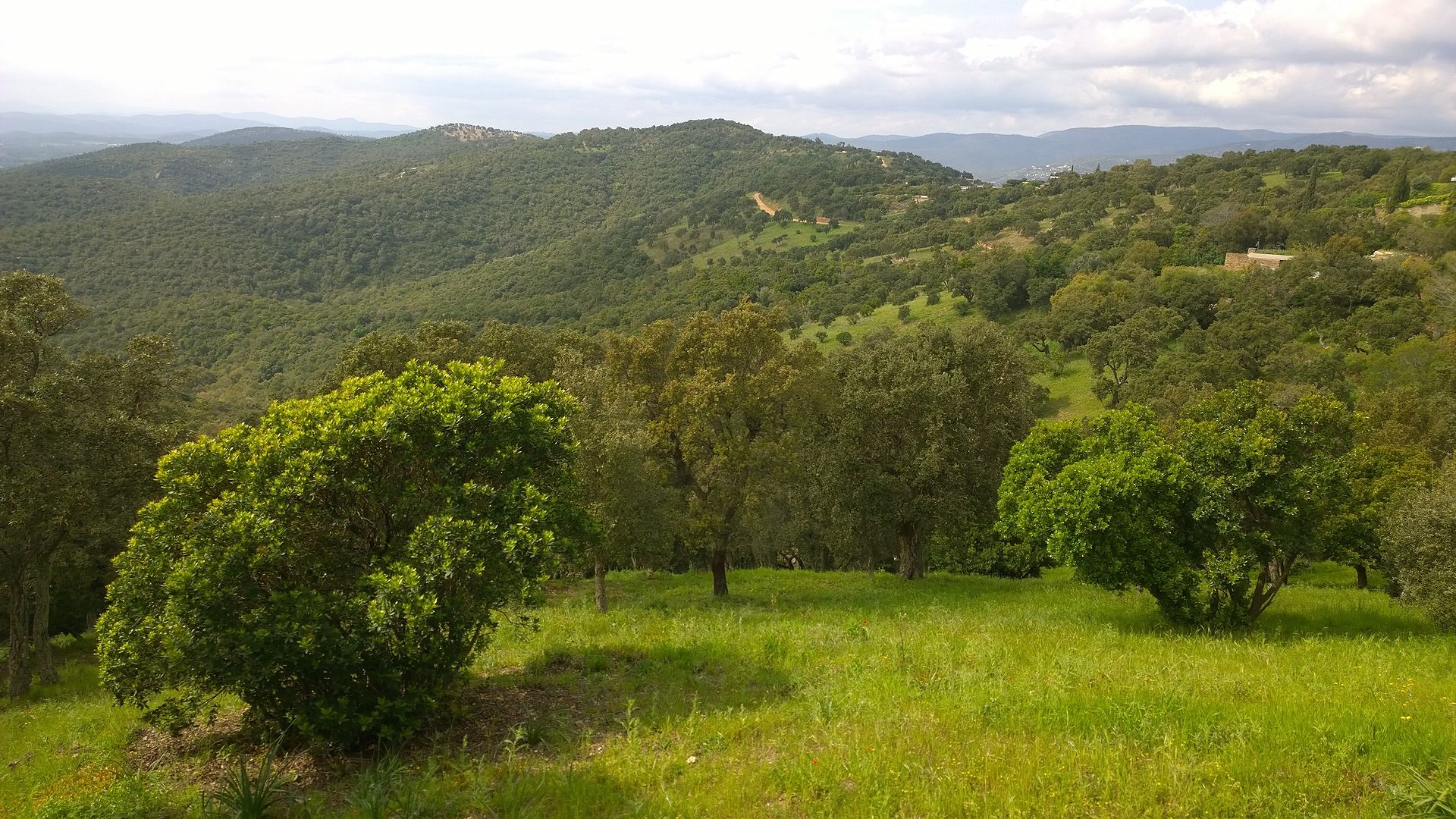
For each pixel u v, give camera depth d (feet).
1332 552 54.95
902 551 92.84
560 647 39.27
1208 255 316.81
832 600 73.61
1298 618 54.49
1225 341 206.28
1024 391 95.91
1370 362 180.86
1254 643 43.93
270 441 27.12
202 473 27.76
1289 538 47.85
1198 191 437.99
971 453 83.30
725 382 71.10
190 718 27.76
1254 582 67.31
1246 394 50.93
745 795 20.75
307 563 27.07
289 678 25.93
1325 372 176.04
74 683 56.24
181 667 24.72
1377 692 29.73
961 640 41.65
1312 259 246.47
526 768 24.09
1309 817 18.31
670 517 71.00
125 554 27.07
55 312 54.34
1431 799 18.48
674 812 20.10
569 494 32.86
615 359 82.58
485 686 33.45
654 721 28.22
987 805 19.21
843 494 81.15
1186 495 47.91
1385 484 64.54
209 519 25.85
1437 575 46.09
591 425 63.05
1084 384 219.61
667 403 77.46
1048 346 248.11
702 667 36.45
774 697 30.96
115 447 51.37
